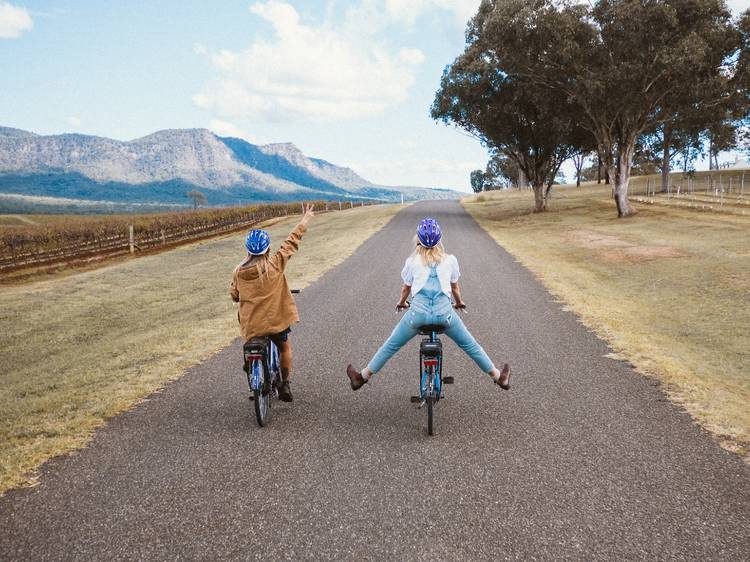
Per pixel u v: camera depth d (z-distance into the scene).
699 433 4.74
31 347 9.81
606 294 12.16
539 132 39.81
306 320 9.62
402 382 6.27
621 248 19.94
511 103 38.28
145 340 8.78
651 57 28.61
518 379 6.32
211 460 4.32
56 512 3.57
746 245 18.41
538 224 33.31
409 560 3.05
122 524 3.43
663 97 31.89
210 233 43.09
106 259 27.75
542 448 4.48
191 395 5.95
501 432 4.82
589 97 30.66
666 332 8.91
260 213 55.47
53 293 15.92
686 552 3.10
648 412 5.25
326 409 5.46
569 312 9.98
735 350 7.83
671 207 35.75
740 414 5.16
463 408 5.43
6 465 4.24
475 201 69.44
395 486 3.88
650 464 4.17
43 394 6.37
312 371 6.73
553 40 30.17
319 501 3.68
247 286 5.09
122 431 4.95
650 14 26.81
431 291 4.80
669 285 13.13
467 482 3.93
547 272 14.96
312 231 35.25
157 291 15.23
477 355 5.11
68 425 5.08
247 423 5.11
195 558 3.08
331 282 13.90
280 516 3.50
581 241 23.11
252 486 3.90
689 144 52.12
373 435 4.80
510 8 30.66
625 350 7.48
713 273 14.02
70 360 8.20
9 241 28.22
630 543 3.18
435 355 4.72
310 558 3.07
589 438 4.67
